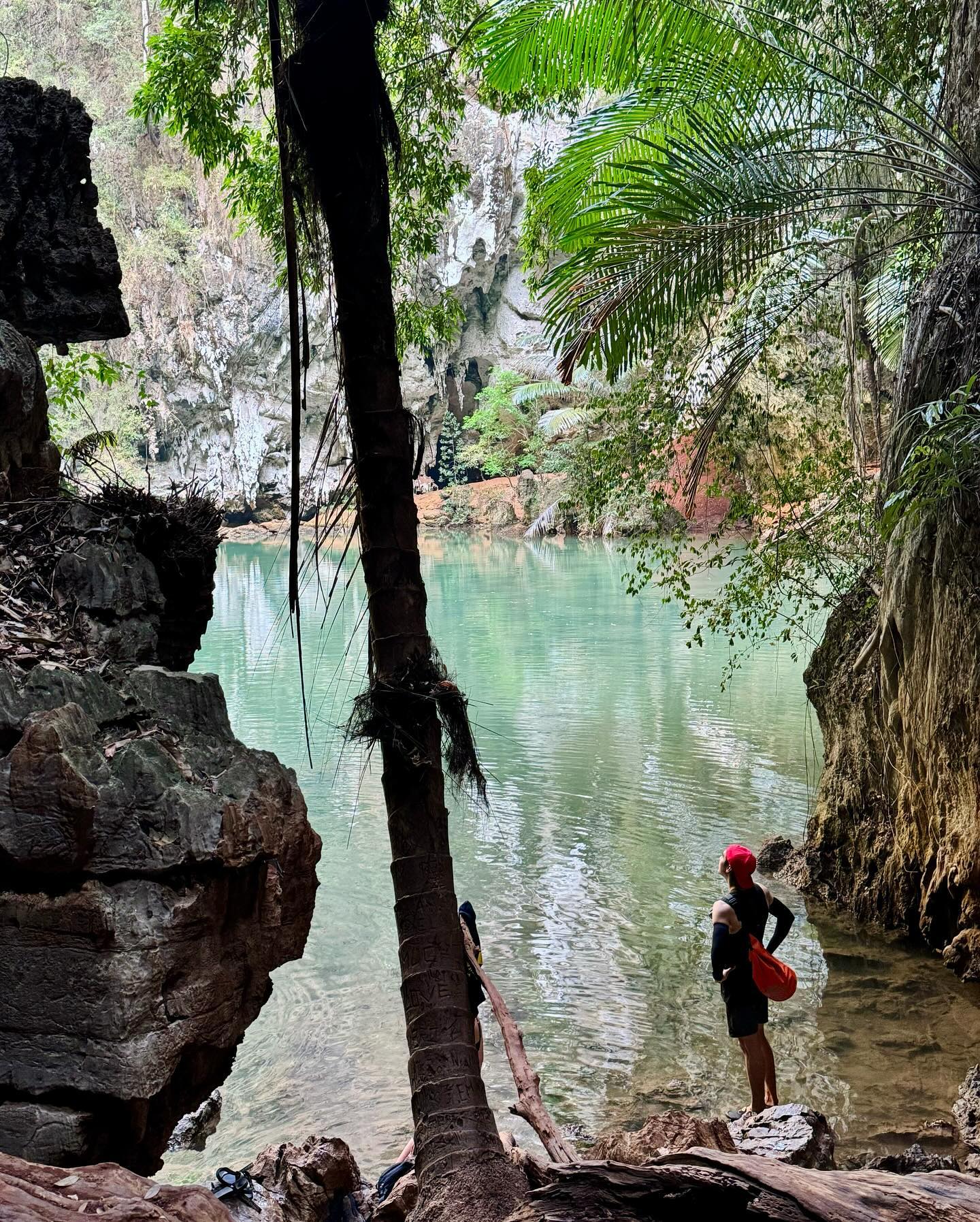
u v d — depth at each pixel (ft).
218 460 168.04
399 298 31.89
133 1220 5.10
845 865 28.19
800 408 32.60
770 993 17.63
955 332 24.75
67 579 11.62
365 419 11.54
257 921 10.18
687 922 25.77
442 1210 9.99
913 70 28.71
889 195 27.30
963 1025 20.86
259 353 157.89
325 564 120.16
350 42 11.29
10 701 9.47
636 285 23.22
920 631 25.16
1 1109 8.80
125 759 9.42
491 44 28.37
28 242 15.66
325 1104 18.15
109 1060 8.88
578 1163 7.07
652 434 29.53
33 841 8.98
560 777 38.14
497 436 164.96
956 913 24.21
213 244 154.71
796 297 28.09
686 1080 18.75
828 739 29.63
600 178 28.58
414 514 11.76
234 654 69.10
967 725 23.38
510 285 164.76
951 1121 17.21
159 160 153.58
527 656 63.00
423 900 11.41
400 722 11.29
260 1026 21.08
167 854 9.30
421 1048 11.09
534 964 23.59
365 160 11.49
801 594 31.42
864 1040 20.27
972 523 23.26
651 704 49.49
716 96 26.73
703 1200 6.63
